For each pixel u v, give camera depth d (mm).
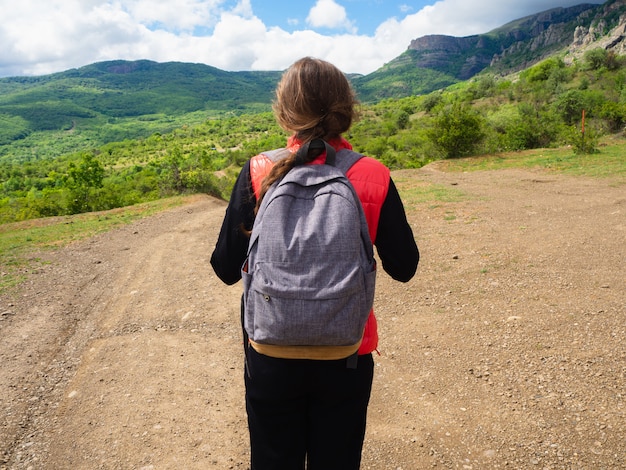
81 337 4336
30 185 122500
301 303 1151
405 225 1348
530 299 4152
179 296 5270
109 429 2754
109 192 21828
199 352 3783
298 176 1240
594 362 3008
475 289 4551
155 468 2398
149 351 3846
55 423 2877
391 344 3629
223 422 2801
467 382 2988
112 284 6176
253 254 1247
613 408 2537
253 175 1355
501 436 2453
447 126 21625
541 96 60031
